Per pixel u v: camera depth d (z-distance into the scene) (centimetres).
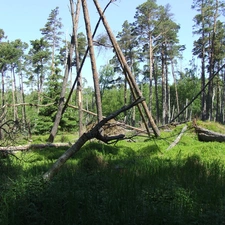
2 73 4984
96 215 548
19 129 1093
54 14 4688
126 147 1381
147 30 4009
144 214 555
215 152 1245
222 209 584
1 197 639
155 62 5144
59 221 539
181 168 873
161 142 1445
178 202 619
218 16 3603
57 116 1702
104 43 1577
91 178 775
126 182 714
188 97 6156
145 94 6888
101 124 801
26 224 550
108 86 4825
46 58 4934
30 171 882
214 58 4250
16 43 5119
